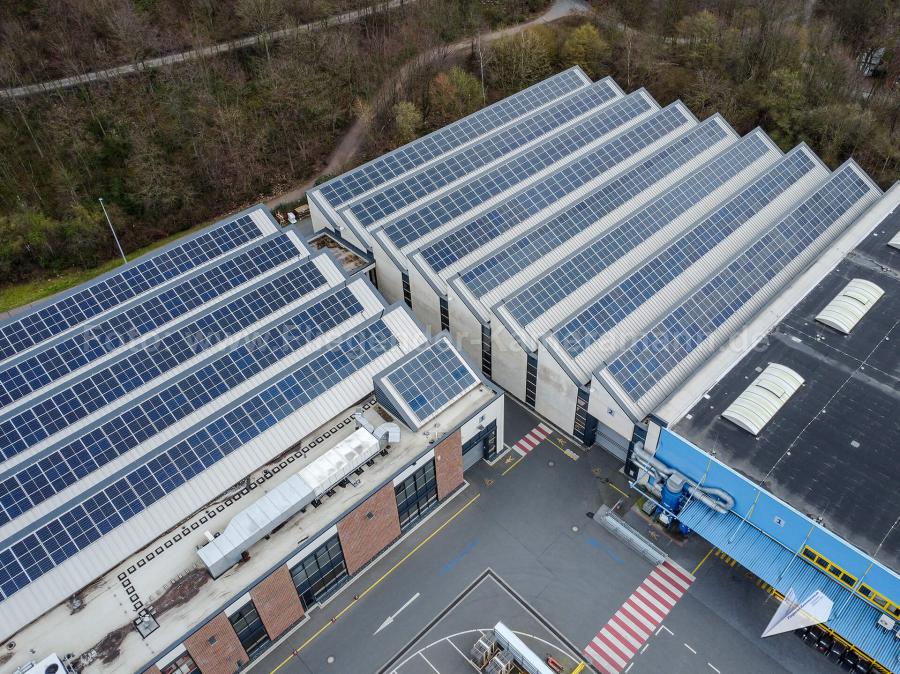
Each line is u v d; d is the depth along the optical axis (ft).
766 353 223.10
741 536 190.60
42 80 352.69
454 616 191.72
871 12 424.05
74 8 360.69
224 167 364.38
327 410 209.77
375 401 214.48
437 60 422.82
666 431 198.70
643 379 216.74
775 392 206.18
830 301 240.32
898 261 256.93
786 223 277.64
